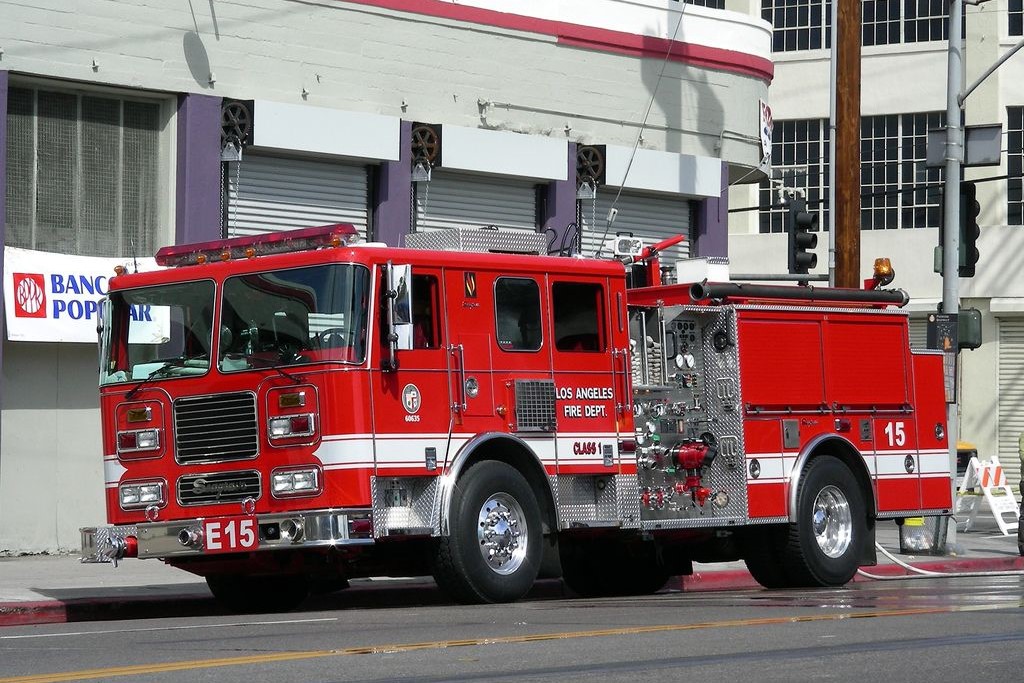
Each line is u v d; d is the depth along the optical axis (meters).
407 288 14.27
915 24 44.84
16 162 21.22
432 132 24.66
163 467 14.91
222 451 14.61
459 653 9.97
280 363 14.34
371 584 19.03
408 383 14.44
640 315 17.28
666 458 16.97
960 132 23.83
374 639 11.03
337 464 14.02
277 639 11.16
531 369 15.45
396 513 14.34
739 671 8.95
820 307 18.20
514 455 15.33
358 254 14.27
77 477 21.80
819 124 45.53
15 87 21.20
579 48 26.64
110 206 22.06
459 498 14.60
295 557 14.82
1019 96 43.88
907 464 19.00
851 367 18.47
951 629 11.31
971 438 43.75
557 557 15.91
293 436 14.21
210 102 22.47
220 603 16.48
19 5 20.78
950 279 23.56
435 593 18.48
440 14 24.84
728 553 18.12
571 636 11.00
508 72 25.73
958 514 33.84
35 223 21.38
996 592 15.84
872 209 45.16
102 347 15.50
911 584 18.06
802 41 45.62
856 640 10.61
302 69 23.41
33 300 21.02
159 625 13.21
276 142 22.88
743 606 13.98
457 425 14.75
